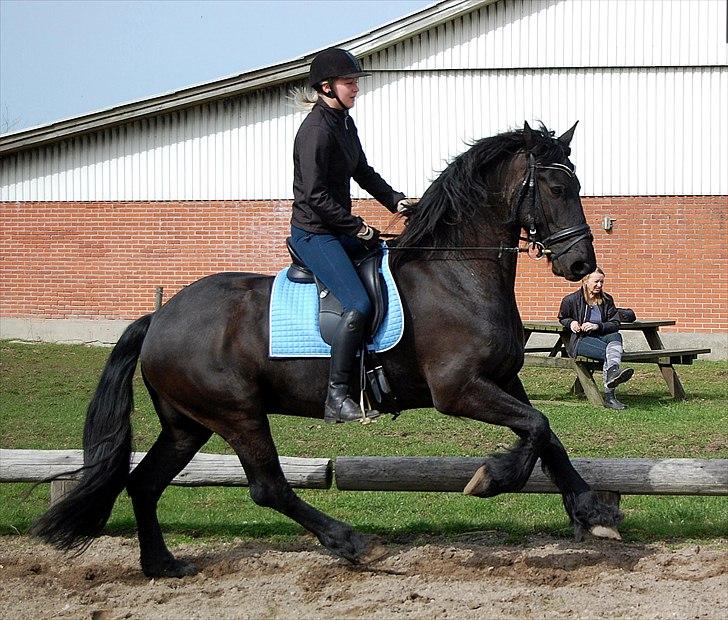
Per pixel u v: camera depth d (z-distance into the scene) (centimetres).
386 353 518
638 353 1155
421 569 542
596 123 1745
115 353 551
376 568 546
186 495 751
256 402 532
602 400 1130
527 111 1761
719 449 873
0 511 698
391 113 1789
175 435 561
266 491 536
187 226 1859
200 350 529
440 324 511
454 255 524
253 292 543
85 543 548
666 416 1045
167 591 523
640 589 493
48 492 765
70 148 1877
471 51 1769
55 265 1889
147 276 1872
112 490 539
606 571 524
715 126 1723
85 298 1884
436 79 1778
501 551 573
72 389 1306
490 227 525
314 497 732
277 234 1844
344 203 537
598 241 1753
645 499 690
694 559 539
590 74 1744
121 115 1827
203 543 617
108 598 516
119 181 1870
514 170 521
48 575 557
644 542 586
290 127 1833
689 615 453
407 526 638
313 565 555
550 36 1750
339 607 483
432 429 996
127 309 1877
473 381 506
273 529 642
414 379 525
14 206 1892
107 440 537
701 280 1733
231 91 1800
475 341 506
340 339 505
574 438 924
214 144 1847
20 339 1892
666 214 1736
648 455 852
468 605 478
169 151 1858
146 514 554
